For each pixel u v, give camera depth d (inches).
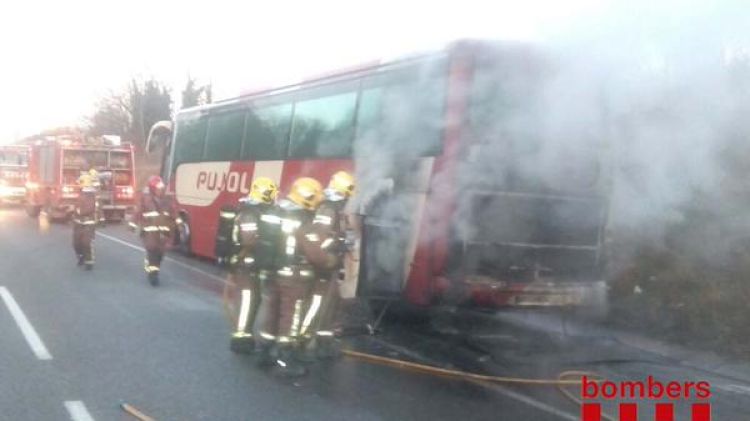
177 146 675.4
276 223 306.2
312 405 261.0
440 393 278.4
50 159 1020.5
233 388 278.7
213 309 423.5
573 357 339.9
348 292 377.4
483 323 406.6
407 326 401.1
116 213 1000.2
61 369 299.4
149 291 482.6
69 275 543.5
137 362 311.4
